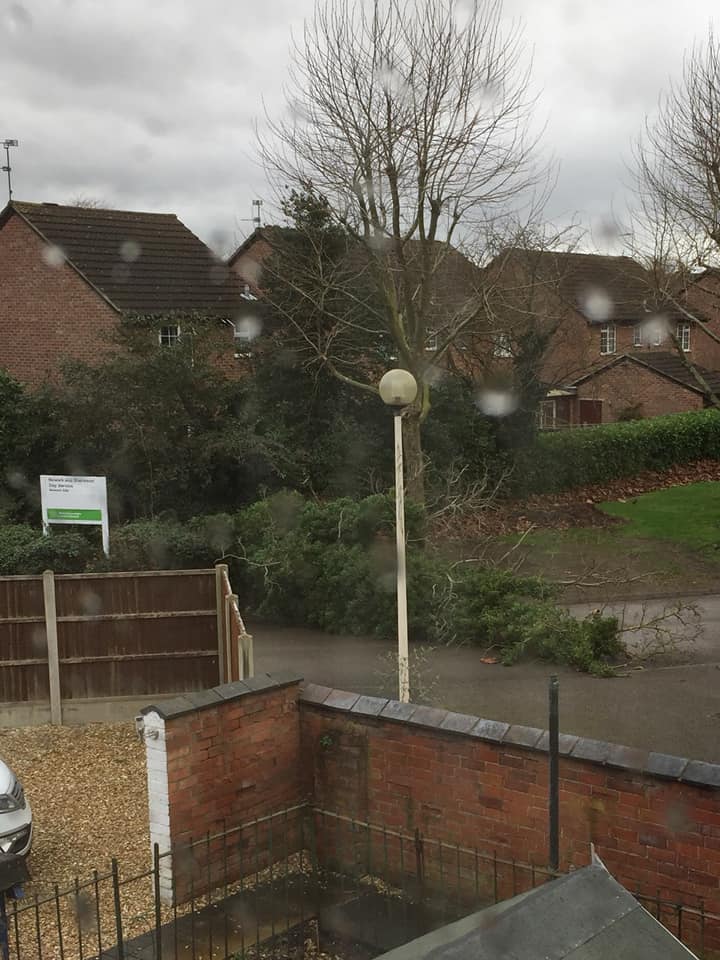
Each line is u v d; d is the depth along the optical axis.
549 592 14.29
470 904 6.45
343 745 7.01
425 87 16.89
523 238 23.64
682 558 19.62
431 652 13.46
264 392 22.81
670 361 38.88
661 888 5.71
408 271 18.38
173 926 6.34
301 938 6.17
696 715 10.75
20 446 21.22
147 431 20.34
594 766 5.90
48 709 11.32
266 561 14.84
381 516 14.83
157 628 11.48
